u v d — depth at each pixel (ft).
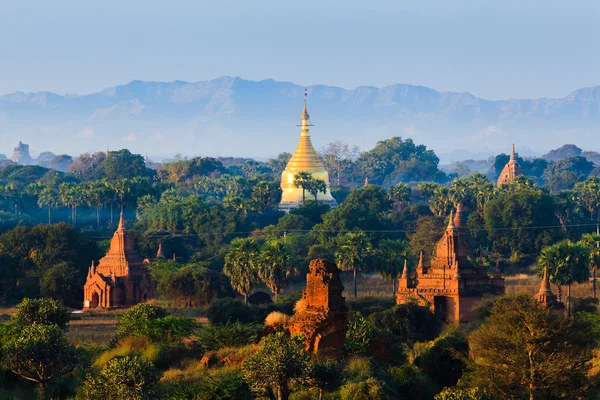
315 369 526.57
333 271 599.98
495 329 577.02
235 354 613.52
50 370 595.47
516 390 557.33
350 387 524.11
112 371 520.01
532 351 556.10
